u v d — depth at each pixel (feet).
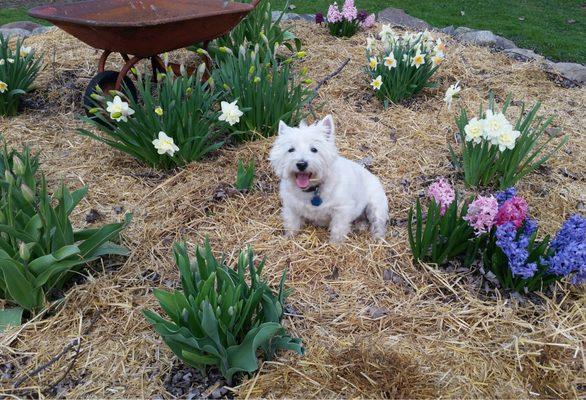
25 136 6.58
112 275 4.52
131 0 7.36
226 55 6.98
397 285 4.48
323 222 5.09
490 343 3.90
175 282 4.44
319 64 8.46
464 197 5.43
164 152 5.44
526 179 5.85
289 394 3.48
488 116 5.08
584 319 4.05
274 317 3.51
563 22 12.92
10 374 3.66
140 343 3.90
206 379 3.61
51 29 10.16
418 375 3.59
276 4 13.93
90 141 6.52
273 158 4.69
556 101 7.68
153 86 7.57
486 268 4.44
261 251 4.82
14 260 3.80
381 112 7.18
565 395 3.52
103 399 3.49
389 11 11.28
